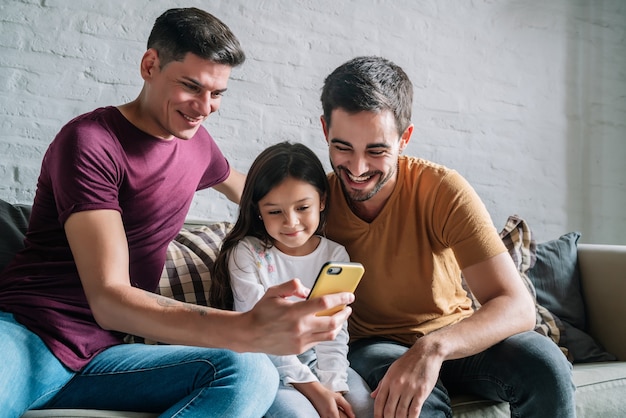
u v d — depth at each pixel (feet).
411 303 4.92
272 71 7.25
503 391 4.39
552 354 4.27
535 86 8.60
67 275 4.10
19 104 6.24
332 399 4.18
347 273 3.57
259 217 4.88
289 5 7.34
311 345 3.43
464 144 8.16
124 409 3.94
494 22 8.38
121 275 3.72
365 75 4.44
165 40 4.19
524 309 4.44
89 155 3.98
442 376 4.90
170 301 3.57
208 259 5.40
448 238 4.75
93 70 6.51
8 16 6.21
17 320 3.89
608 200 8.99
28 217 5.18
